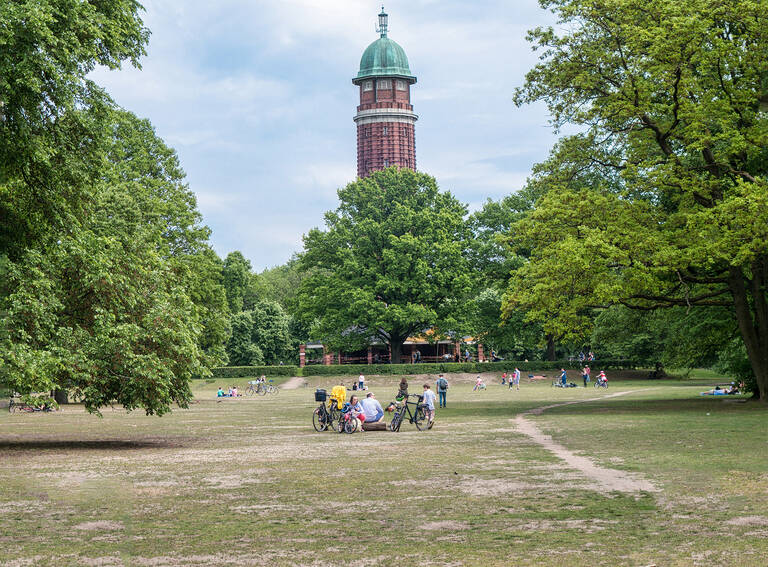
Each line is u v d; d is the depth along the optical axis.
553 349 95.44
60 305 21.34
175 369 24.22
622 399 44.94
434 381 85.44
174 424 31.56
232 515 10.73
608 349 87.81
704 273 34.50
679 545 8.48
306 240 89.50
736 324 37.59
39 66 18.75
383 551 8.40
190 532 9.55
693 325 38.59
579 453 17.56
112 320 22.81
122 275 23.75
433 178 91.31
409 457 17.58
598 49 34.22
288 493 12.63
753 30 31.06
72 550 8.59
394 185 90.62
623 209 32.94
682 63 31.33
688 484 12.75
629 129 34.31
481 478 14.00
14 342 20.05
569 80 35.06
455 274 85.44
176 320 24.03
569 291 33.00
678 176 33.00
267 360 110.56
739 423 24.75
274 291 150.88
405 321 82.06
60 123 21.31
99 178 23.59
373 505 11.40
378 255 88.38
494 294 96.06
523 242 35.53
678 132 33.00
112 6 22.34
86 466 16.64
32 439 24.73
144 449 20.80
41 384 19.94
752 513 10.26
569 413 32.38
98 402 23.08
